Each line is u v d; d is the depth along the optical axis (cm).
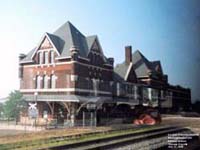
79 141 1270
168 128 1752
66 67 2288
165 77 2289
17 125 1714
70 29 2391
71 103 2153
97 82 2441
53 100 2117
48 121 1917
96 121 2120
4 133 1403
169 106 2230
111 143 1298
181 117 2127
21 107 1850
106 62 2498
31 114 1886
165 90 2298
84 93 2320
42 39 2248
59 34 2400
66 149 1161
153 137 1542
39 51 2239
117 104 2367
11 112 1761
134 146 1346
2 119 1702
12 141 1184
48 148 1112
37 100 2048
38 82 2205
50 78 2270
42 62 2255
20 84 2089
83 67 2342
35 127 1758
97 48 2481
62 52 2317
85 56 2372
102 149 1234
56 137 1338
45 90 2203
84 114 2164
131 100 2358
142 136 1474
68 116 2100
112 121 2209
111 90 2434
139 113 2205
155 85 2342
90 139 1348
